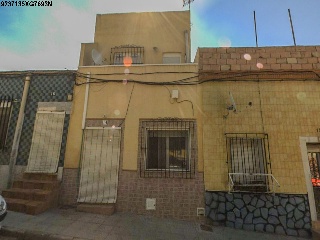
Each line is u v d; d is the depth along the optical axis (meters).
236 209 6.49
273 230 6.25
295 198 6.43
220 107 7.22
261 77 7.28
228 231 6.08
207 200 6.63
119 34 11.70
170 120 7.30
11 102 8.14
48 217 5.89
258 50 7.54
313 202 6.38
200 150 7.02
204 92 7.39
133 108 7.54
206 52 7.69
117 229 5.52
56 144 7.57
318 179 6.77
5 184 7.41
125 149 7.23
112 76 7.86
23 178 7.33
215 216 6.51
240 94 7.27
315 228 6.14
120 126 7.45
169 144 7.36
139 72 7.81
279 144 6.81
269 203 6.45
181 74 7.65
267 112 7.06
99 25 11.91
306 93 7.11
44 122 7.82
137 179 6.98
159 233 5.54
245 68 7.40
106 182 7.05
